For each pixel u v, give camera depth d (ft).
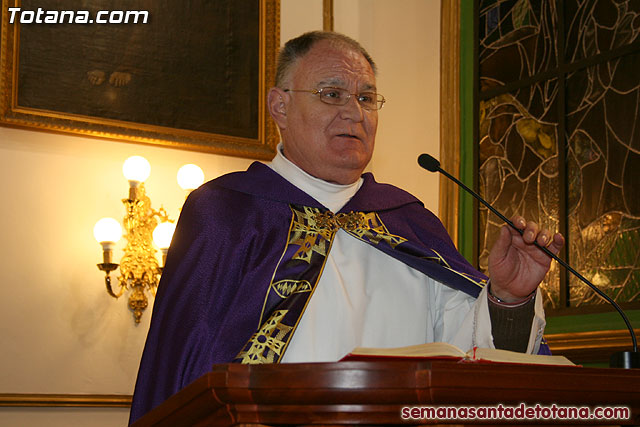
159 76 14.55
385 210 8.59
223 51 15.17
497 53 15.76
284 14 15.94
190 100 14.75
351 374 4.11
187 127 14.64
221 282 7.43
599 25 14.08
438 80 16.30
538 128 14.80
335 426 4.29
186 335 6.97
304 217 8.08
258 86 15.35
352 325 7.61
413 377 4.08
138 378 6.96
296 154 8.39
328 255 7.88
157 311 7.23
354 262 8.05
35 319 13.04
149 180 14.24
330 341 7.48
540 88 14.92
